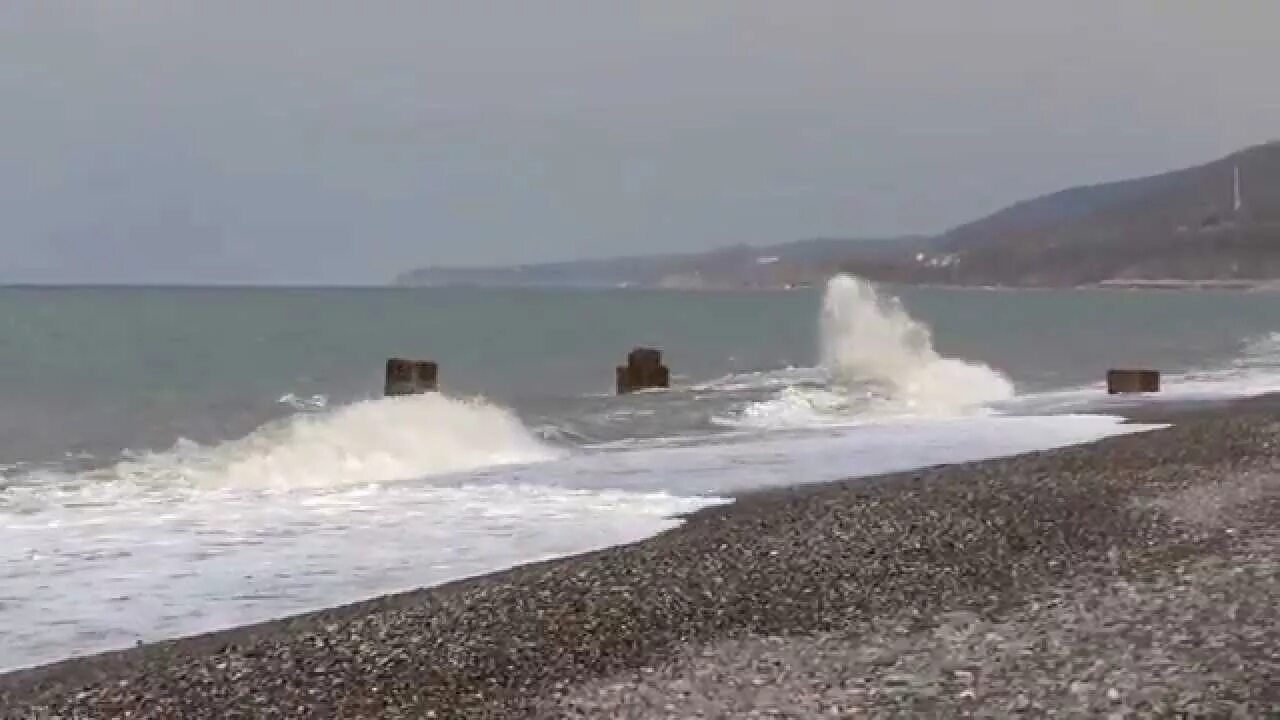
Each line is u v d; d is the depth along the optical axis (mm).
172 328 99562
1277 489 21828
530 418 38438
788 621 14539
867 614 14664
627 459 31031
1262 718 10289
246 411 43844
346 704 12211
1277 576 15211
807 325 123312
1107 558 16922
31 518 22797
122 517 22984
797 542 18719
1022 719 10523
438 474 28797
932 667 12203
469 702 12117
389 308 165625
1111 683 11289
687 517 22703
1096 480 23297
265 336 91750
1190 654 12078
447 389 54812
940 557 17516
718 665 12836
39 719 12008
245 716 11961
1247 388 49844
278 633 14695
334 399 48938
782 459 30797
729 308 179000
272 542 20781
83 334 87688
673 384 54500
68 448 32812
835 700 11383
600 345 88375
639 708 11594
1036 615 14039
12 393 47500
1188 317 146750
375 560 19438
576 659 13352
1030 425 37906
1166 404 43375
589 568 17406
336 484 27406
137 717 12023
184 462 29453
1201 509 20094
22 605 16750
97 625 15836
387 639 14227
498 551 20062
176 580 18156
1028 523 19500
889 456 31188
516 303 197875
